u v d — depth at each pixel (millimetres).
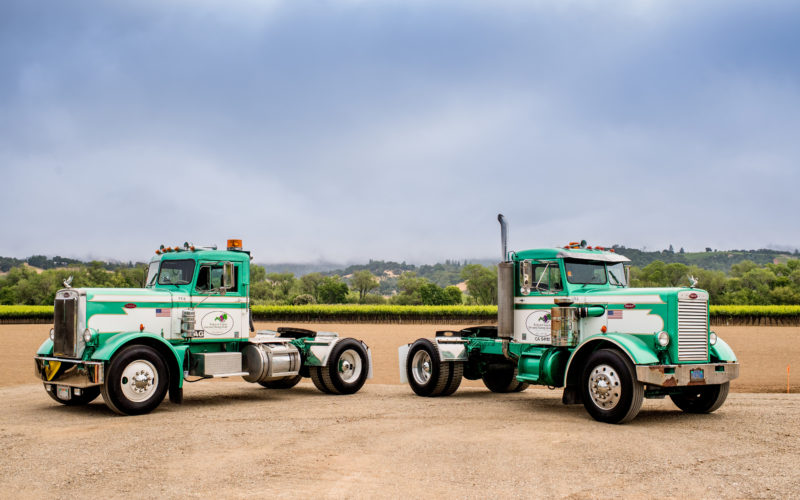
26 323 52844
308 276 133750
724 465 7211
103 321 11086
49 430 9320
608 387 9859
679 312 10109
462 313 55531
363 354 14039
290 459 7512
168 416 10633
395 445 8273
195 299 12266
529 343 11883
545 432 9133
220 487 6348
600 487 6352
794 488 6316
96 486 6379
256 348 12883
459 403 12234
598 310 10867
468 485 6418
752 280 109688
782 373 18859
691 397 11062
